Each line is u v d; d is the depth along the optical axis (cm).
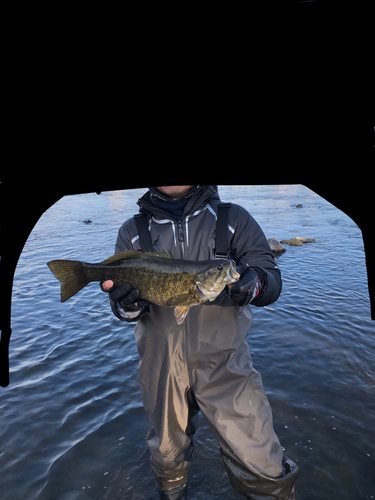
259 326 516
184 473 238
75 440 325
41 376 422
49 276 775
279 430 324
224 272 170
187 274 175
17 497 272
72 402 376
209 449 310
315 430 323
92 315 580
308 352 447
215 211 206
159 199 208
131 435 329
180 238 202
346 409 348
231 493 267
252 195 1914
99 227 1262
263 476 189
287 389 380
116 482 282
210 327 204
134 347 479
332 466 285
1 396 388
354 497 259
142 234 207
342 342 466
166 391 206
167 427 212
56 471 293
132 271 183
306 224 1220
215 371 204
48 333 524
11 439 328
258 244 208
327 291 630
